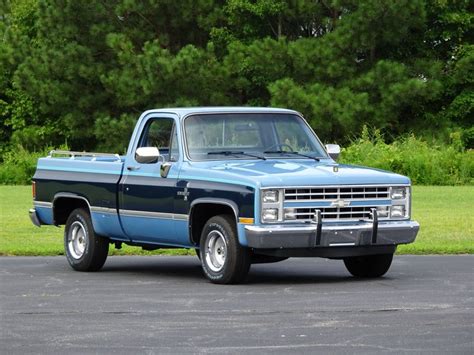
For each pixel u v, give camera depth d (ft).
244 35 222.48
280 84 197.36
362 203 59.11
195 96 210.18
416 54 221.46
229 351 39.06
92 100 219.82
